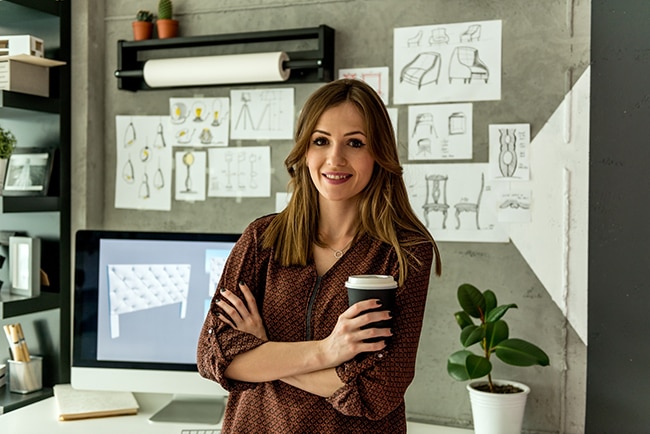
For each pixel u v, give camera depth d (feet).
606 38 6.82
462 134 7.37
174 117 8.62
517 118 7.18
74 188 8.81
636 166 6.74
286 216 4.88
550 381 7.07
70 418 7.13
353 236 4.81
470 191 7.35
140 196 8.80
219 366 4.56
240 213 8.37
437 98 7.46
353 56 7.80
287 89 8.13
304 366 4.39
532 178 7.14
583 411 6.98
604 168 6.86
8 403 7.89
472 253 7.37
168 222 8.69
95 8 8.83
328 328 4.57
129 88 8.63
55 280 8.75
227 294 4.76
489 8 7.25
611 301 6.86
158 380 7.14
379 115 4.66
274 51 8.15
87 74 8.73
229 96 8.38
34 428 6.87
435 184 7.48
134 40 8.47
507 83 7.20
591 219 6.91
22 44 8.04
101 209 8.99
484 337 6.43
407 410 7.66
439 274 4.87
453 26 7.38
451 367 6.70
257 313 4.71
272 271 4.76
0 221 9.11
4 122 9.07
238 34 7.93
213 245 7.10
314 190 4.83
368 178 4.65
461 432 7.17
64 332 8.73
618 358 6.84
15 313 8.02
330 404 4.46
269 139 8.21
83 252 7.29
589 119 6.91
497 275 7.28
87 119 8.73
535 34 7.09
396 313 4.48
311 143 4.70
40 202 8.39
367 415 4.33
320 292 4.65
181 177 8.61
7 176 8.93
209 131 8.47
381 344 4.31
